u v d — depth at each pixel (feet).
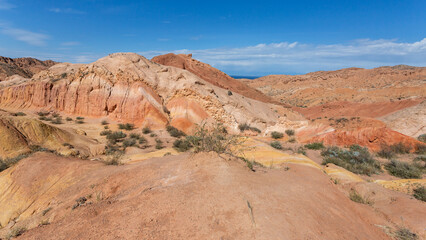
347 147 71.05
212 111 125.70
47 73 168.86
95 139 86.43
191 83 133.39
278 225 12.14
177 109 123.95
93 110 120.57
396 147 67.21
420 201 25.86
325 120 87.20
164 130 108.06
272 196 15.88
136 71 131.75
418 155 61.72
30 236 14.35
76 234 12.73
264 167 29.01
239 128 120.67
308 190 19.81
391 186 33.53
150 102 118.42
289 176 23.66
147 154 63.16
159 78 139.23
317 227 13.33
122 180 23.86
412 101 160.04
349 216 18.48
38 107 128.47
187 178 18.83
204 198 14.55
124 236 11.74
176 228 11.95
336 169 39.19
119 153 62.34
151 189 17.92
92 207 16.65
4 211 25.73
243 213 12.95
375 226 19.83
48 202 24.80
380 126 72.79
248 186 16.66
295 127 91.81
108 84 123.13
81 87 123.95
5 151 53.16
